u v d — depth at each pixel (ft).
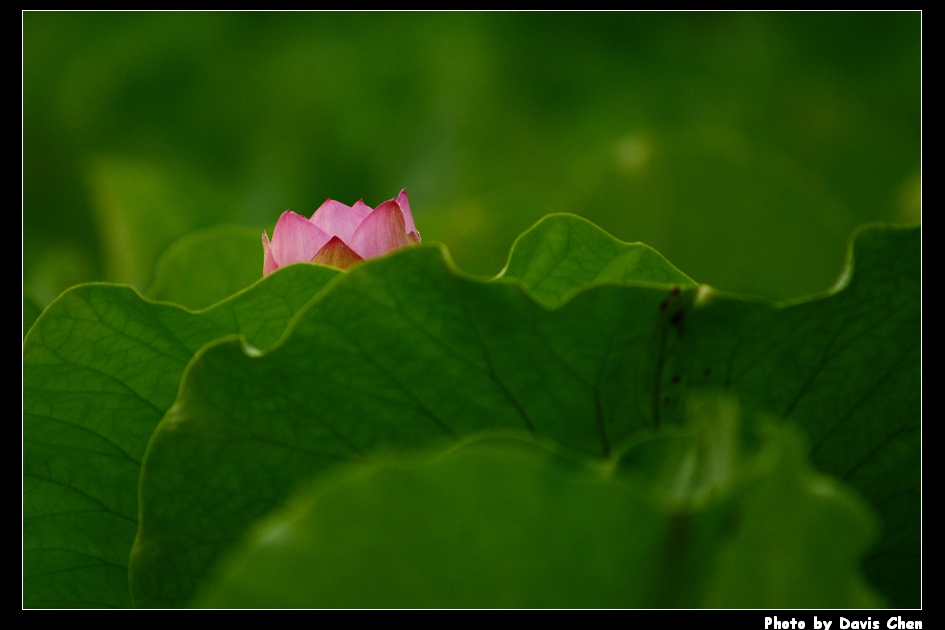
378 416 11.39
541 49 31.55
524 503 10.64
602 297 11.27
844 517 10.64
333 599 10.69
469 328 11.30
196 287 15.34
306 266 11.94
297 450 11.39
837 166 24.39
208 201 20.93
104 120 32.96
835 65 31.07
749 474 10.63
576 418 11.40
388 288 11.27
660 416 11.45
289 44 32.73
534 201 17.30
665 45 31.73
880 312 11.41
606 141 30.86
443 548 10.68
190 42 32.73
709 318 11.36
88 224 32.63
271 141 31.99
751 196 14.67
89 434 11.94
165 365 11.98
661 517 10.62
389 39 31.78
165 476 11.35
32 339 11.87
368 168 31.22
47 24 31.96
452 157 29.68
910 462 11.47
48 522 11.93
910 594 11.48
